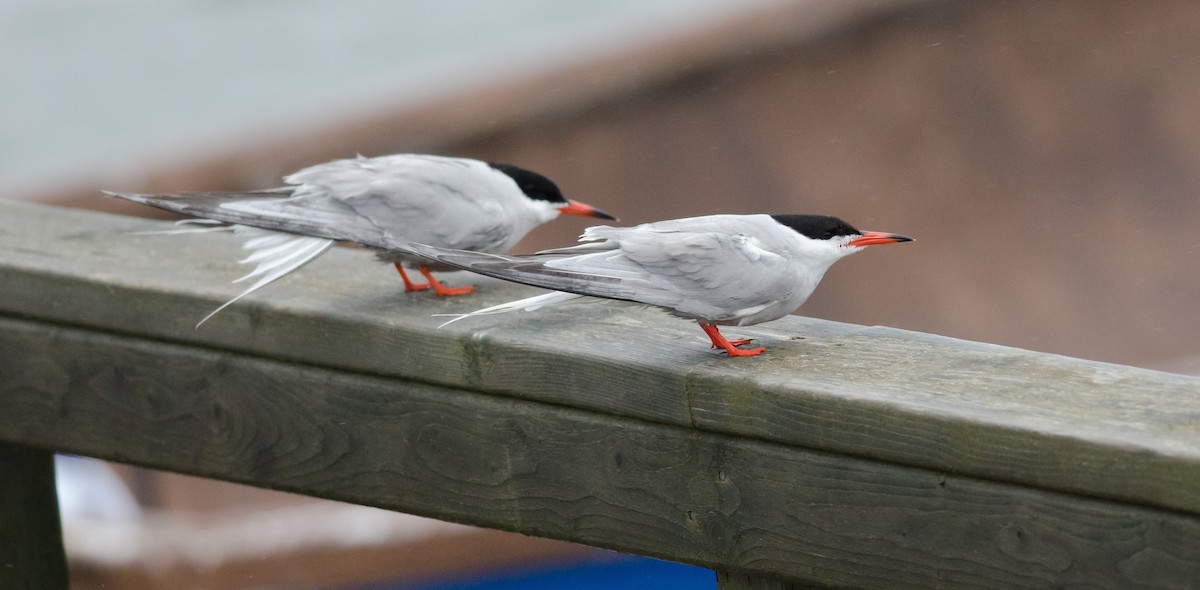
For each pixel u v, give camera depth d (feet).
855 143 63.77
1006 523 18.02
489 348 22.00
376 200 26.08
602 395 21.16
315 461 24.36
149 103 128.06
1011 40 65.67
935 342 21.71
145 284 25.05
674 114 64.39
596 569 47.78
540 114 64.44
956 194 62.34
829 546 19.57
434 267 26.11
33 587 28.53
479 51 121.80
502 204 27.27
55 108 127.65
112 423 26.21
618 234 22.85
